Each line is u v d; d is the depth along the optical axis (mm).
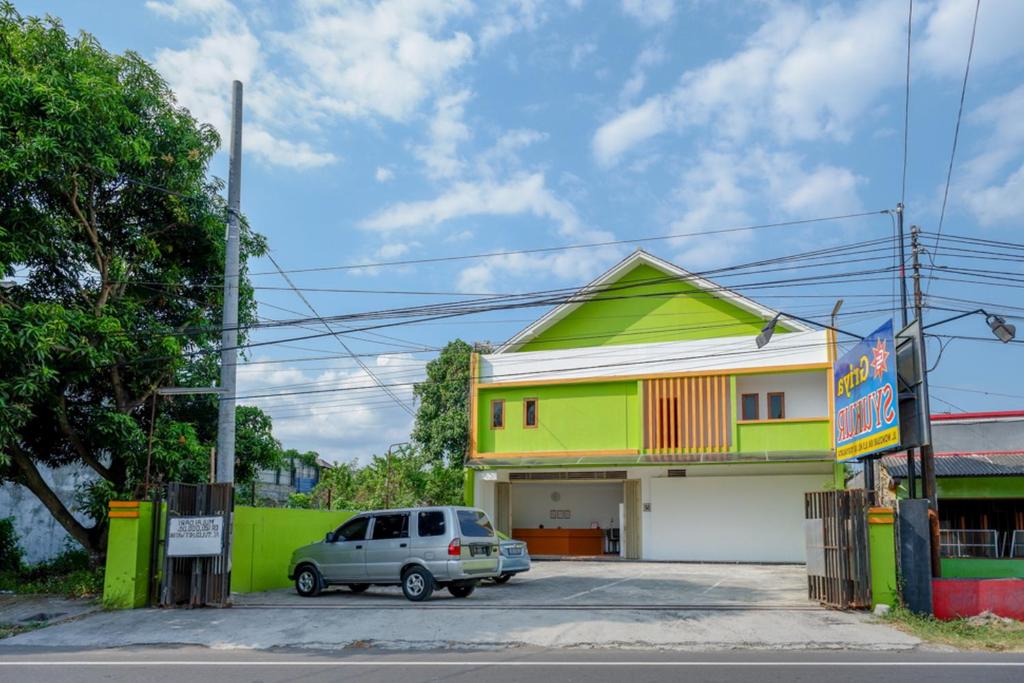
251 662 10594
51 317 15875
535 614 13750
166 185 18828
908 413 15430
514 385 30078
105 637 12750
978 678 9219
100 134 16984
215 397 21250
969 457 24703
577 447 29016
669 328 29859
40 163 15828
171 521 15234
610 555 30078
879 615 13656
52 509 19156
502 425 30234
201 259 20266
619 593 17172
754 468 27938
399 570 15766
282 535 19469
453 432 37562
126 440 17812
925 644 11719
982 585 13812
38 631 13352
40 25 16953
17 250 15938
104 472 19281
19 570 22375
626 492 29281
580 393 29375
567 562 27703
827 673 9492
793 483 27578
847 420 18641
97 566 18656
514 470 30156
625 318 30391
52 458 20609
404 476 33562
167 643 12258
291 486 48312
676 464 26969
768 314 28281
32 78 15742
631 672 9555
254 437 22188
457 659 10648
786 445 26672
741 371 27438
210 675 9625
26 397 15961
